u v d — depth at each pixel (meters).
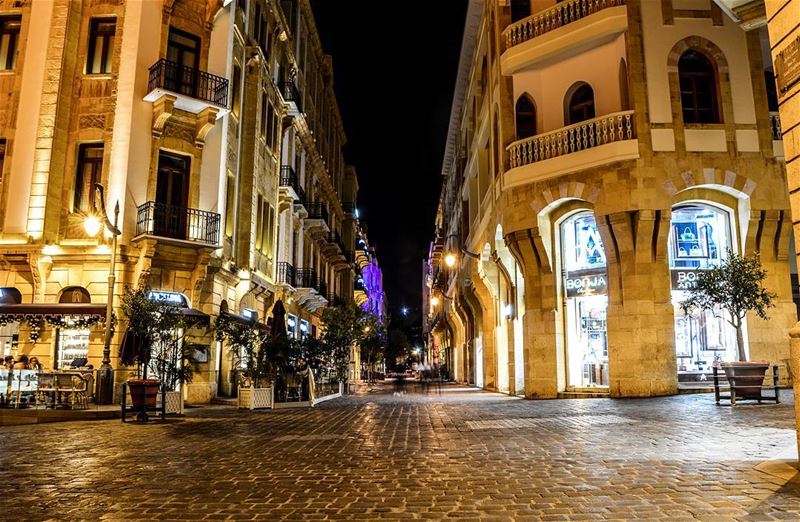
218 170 20.80
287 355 18.62
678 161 16.91
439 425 11.38
